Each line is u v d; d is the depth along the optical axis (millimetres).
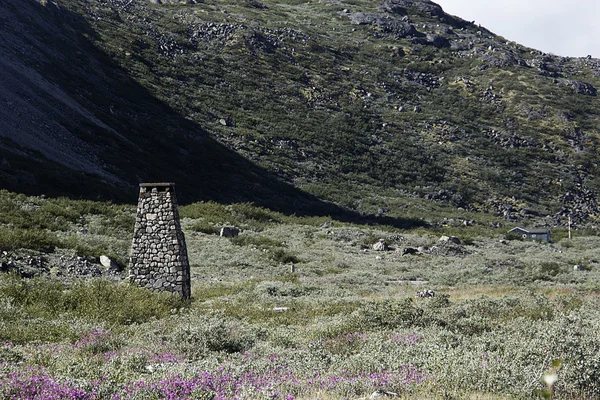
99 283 17422
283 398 6973
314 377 8344
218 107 95562
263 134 91375
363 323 13820
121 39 104562
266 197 69125
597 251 50000
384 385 7734
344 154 93688
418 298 21109
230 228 41531
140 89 89125
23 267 21641
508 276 33656
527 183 96812
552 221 84688
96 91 78250
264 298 21156
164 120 81812
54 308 15500
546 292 23516
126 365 8805
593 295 21047
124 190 50125
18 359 9812
